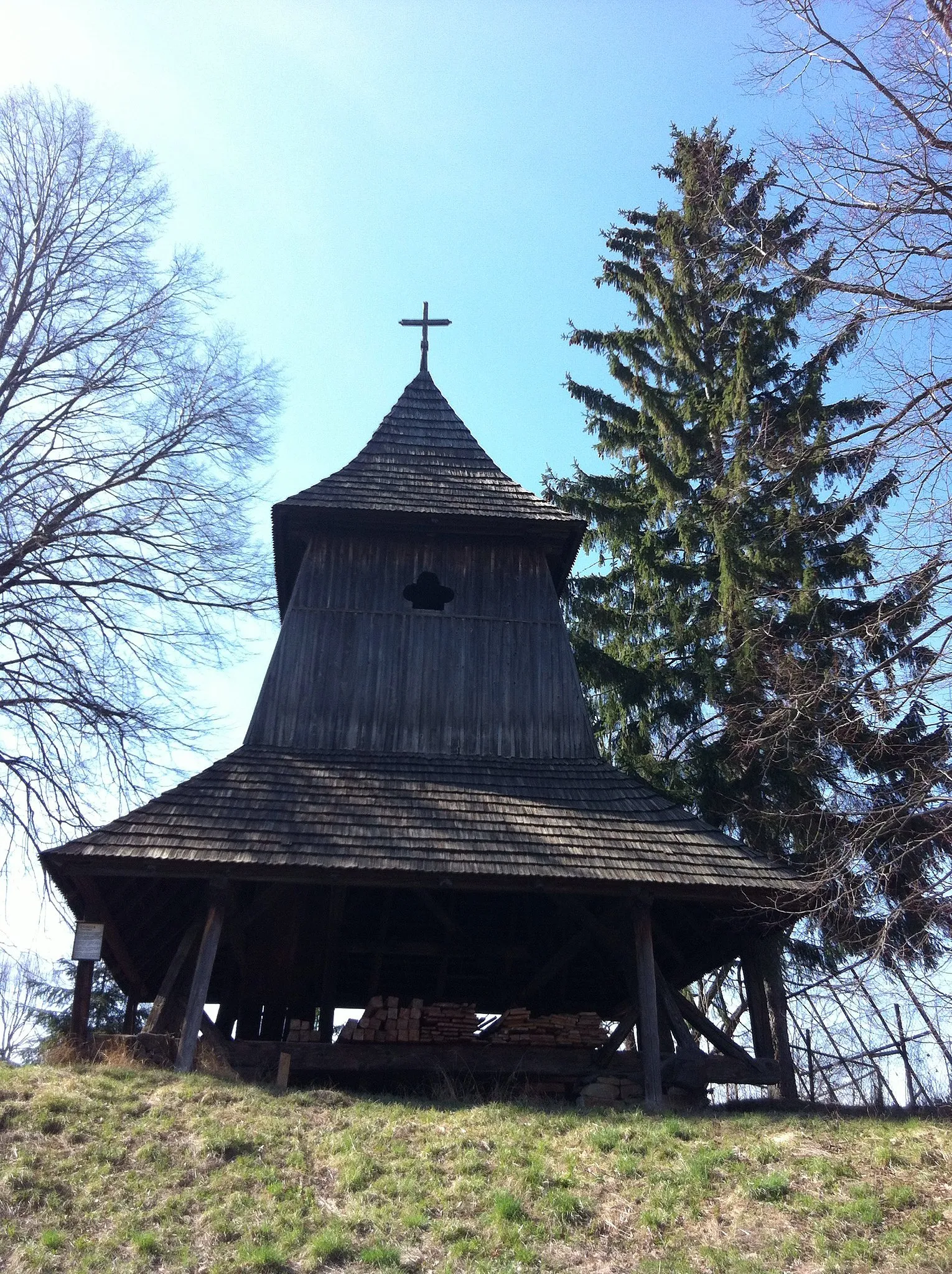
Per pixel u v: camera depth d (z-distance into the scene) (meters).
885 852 15.11
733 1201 9.40
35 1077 11.20
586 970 16.80
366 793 14.34
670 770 21.86
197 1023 12.23
